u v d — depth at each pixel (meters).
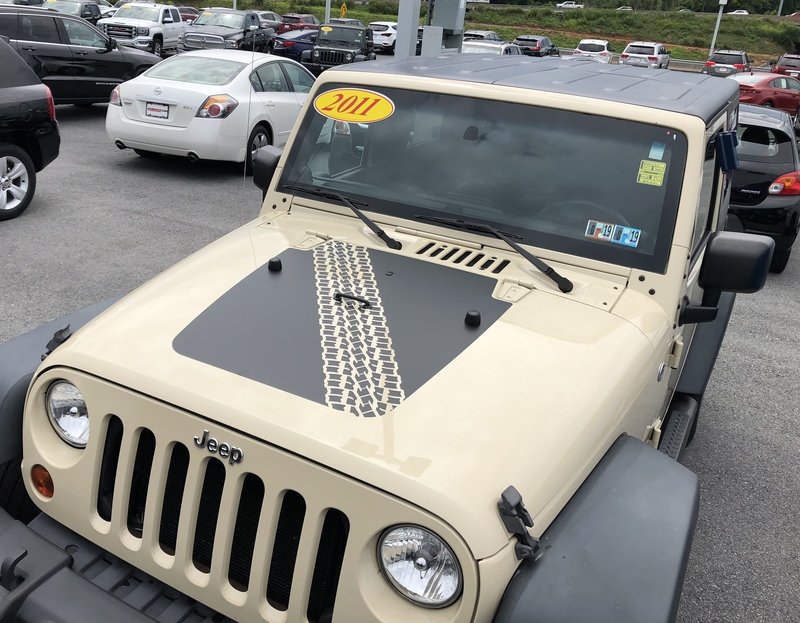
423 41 9.27
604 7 79.31
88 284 6.49
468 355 2.30
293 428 1.98
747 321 7.48
